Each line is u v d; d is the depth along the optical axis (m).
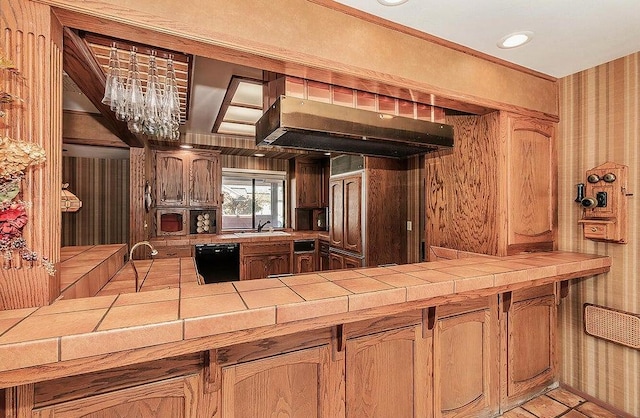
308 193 5.02
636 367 1.95
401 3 1.45
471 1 1.43
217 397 1.23
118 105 1.52
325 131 1.61
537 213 2.25
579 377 2.24
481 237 2.20
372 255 3.53
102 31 1.14
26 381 0.77
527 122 2.20
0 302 0.95
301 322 1.11
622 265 2.02
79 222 4.11
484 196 2.17
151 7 1.12
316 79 1.57
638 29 1.67
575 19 1.57
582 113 2.22
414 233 3.56
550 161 2.32
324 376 1.45
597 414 2.04
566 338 2.33
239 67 1.98
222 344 0.99
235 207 4.84
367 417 1.56
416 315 1.70
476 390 1.93
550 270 1.77
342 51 1.48
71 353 0.80
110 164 4.25
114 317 0.92
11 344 0.75
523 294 2.16
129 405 1.10
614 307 2.06
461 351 1.87
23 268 0.97
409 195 3.64
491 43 1.82
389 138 1.81
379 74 1.58
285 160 5.15
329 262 4.27
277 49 1.34
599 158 2.12
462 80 1.87
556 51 1.93
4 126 0.94
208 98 2.58
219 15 1.23
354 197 3.72
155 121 1.70
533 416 2.01
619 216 1.99
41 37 0.98
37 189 0.98
